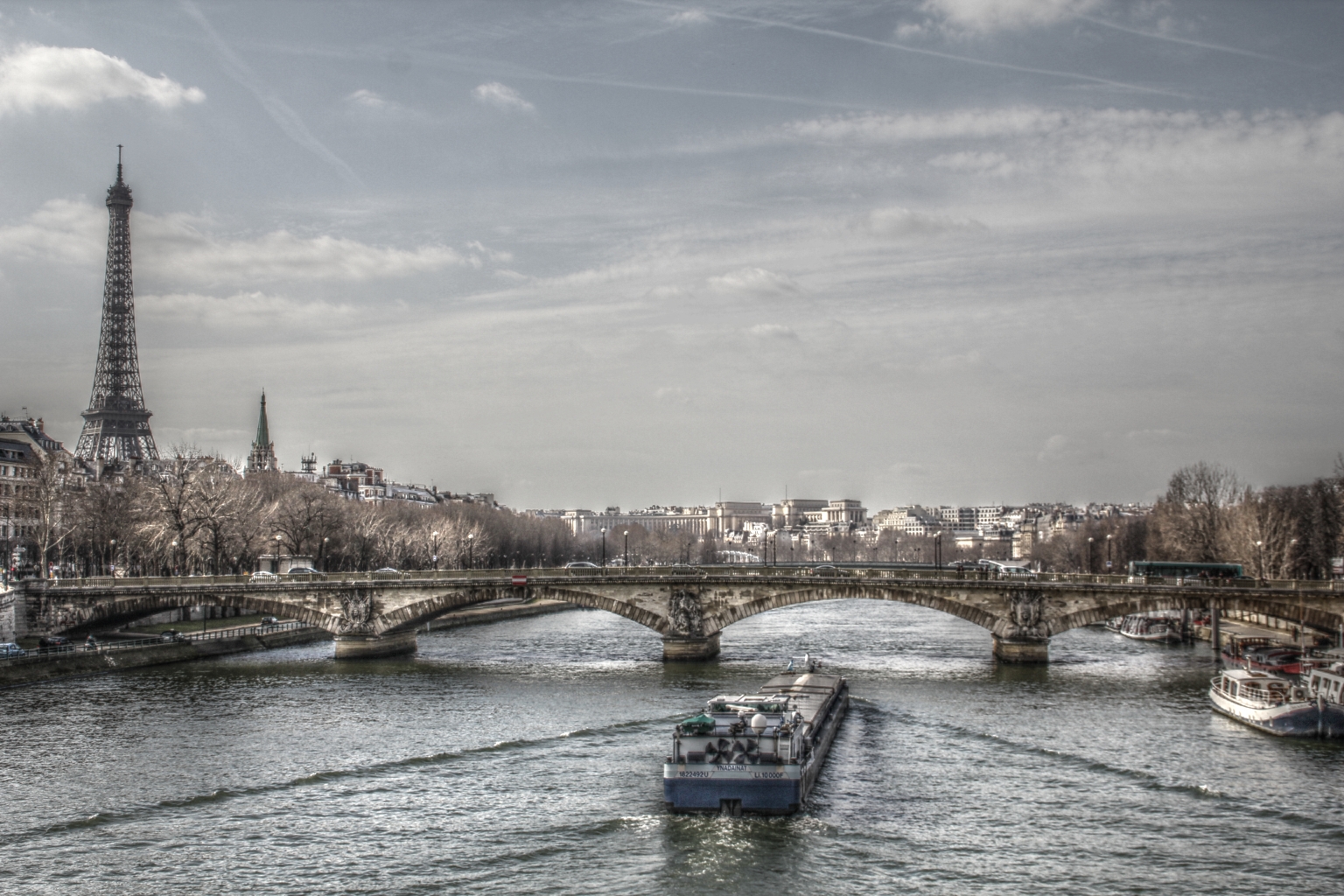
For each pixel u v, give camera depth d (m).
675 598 169.50
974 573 189.88
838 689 121.00
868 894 67.94
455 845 76.94
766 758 81.94
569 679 148.00
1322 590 151.12
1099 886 69.50
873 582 165.38
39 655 148.25
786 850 74.94
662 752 102.19
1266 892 68.69
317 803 86.94
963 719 117.25
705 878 70.25
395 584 173.38
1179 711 121.56
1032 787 90.38
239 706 127.44
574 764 98.12
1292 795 87.62
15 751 104.31
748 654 177.88
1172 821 81.69
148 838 79.00
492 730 112.75
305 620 174.50
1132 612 157.12
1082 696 132.00
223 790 90.31
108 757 101.81
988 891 68.50
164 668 162.25
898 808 84.44
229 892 69.31
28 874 72.12
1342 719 107.19
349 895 68.69
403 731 112.62
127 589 174.12
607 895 68.12
